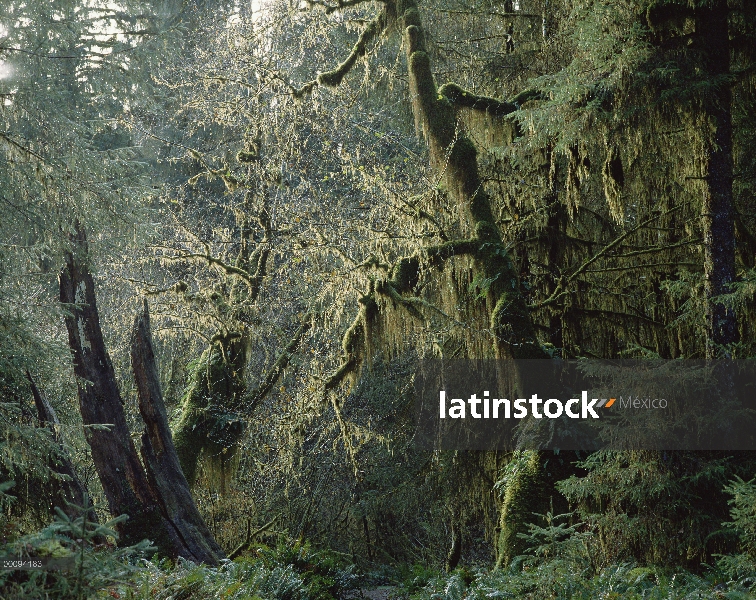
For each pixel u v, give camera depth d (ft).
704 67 29.09
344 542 56.70
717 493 26.99
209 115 44.60
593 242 41.60
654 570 24.02
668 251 39.78
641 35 29.43
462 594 26.32
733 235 29.86
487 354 38.24
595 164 36.86
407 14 38.83
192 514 34.63
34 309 29.35
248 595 22.94
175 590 18.75
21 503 32.22
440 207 39.27
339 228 40.19
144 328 36.37
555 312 41.04
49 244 29.04
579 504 30.50
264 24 42.68
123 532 33.01
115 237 31.40
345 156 39.45
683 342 37.58
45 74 29.84
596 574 26.14
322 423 45.11
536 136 32.76
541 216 40.98
